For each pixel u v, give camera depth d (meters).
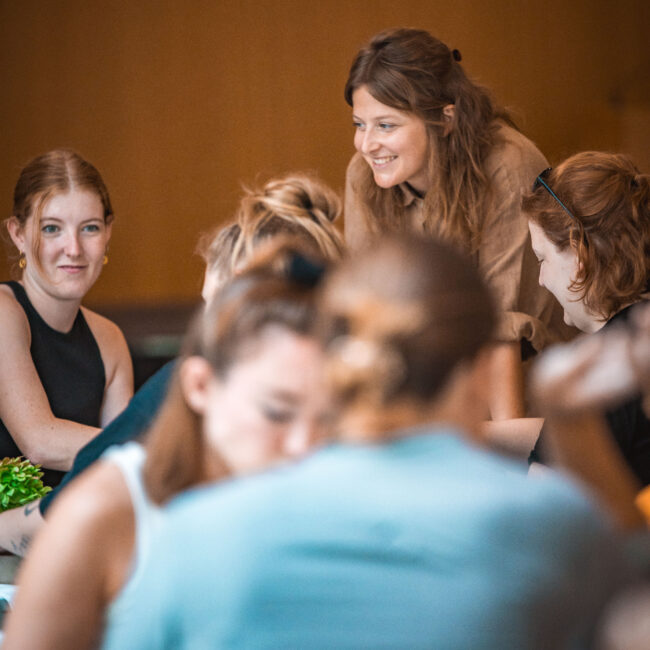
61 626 2.35
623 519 2.48
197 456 2.51
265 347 2.38
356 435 2.12
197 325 2.55
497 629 1.97
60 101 17.75
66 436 5.67
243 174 17.64
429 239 2.21
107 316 16.89
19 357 5.73
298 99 17.47
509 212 6.08
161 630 2.09
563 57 16.92
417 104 5.95
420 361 2.09
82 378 6.04
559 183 4.75
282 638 1.98
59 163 5.81
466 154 6.07
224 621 2.01
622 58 16.86
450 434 2.14
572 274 4.76
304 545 2.01
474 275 2.17
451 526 2.01
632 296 4.61
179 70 17.61
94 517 2.39
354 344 2.11
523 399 5.79
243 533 2.04
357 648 1.96
